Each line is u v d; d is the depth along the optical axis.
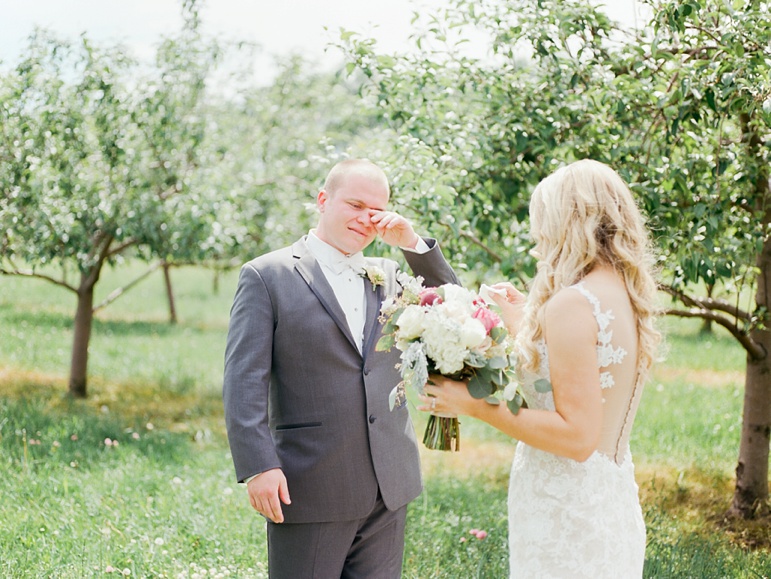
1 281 17.58
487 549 4.11
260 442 2.59
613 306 2.17
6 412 6.67
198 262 9.02
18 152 6.61
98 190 7.11
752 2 3.79
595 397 2.11
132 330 12.64
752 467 4.84
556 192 2.29
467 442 6.95
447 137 4.66
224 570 3.80
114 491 4.79
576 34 4.31
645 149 4.28
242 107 9.77
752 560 4.10
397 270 3.08
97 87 6.88
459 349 2.18
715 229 3.92
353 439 2.76
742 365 9.80
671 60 4.12
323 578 2.79
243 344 2.71
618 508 2.27
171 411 7.81
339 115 10.68
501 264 4.61
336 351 2.77
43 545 3.92
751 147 4.24
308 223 7.62
